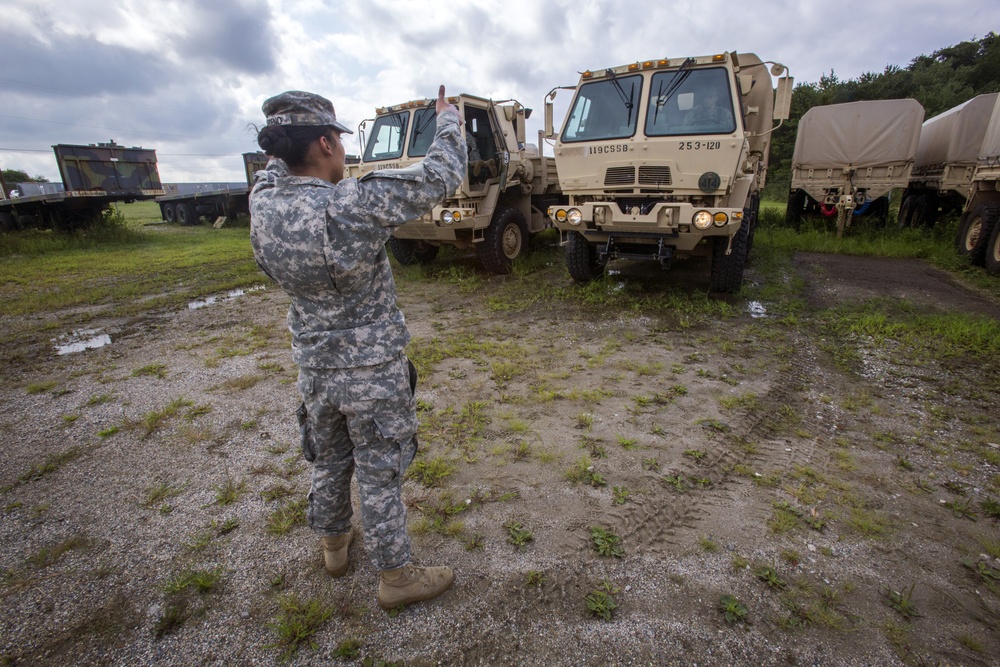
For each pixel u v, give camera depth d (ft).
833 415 10.78
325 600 6.34
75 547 7.28
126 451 9.72
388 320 5.43
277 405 11.48
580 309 18.54
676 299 18.98
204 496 8.36
